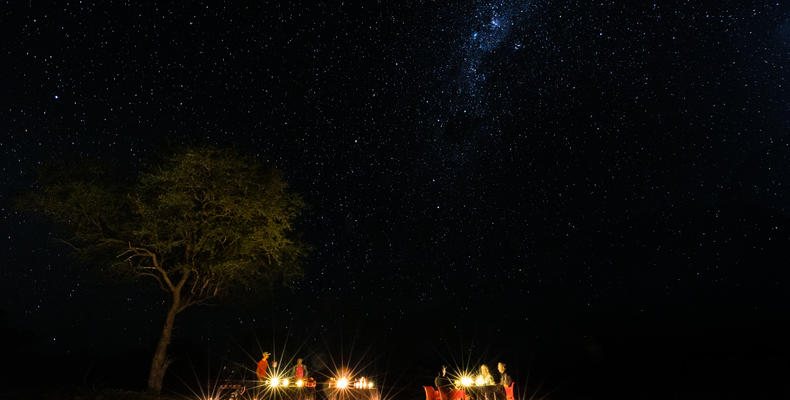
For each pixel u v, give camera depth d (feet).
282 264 70.69
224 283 69.15
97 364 90.89
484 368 47.98
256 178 64.64
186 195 62.18
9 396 52.11
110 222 63.72
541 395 90.38
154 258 63.62
